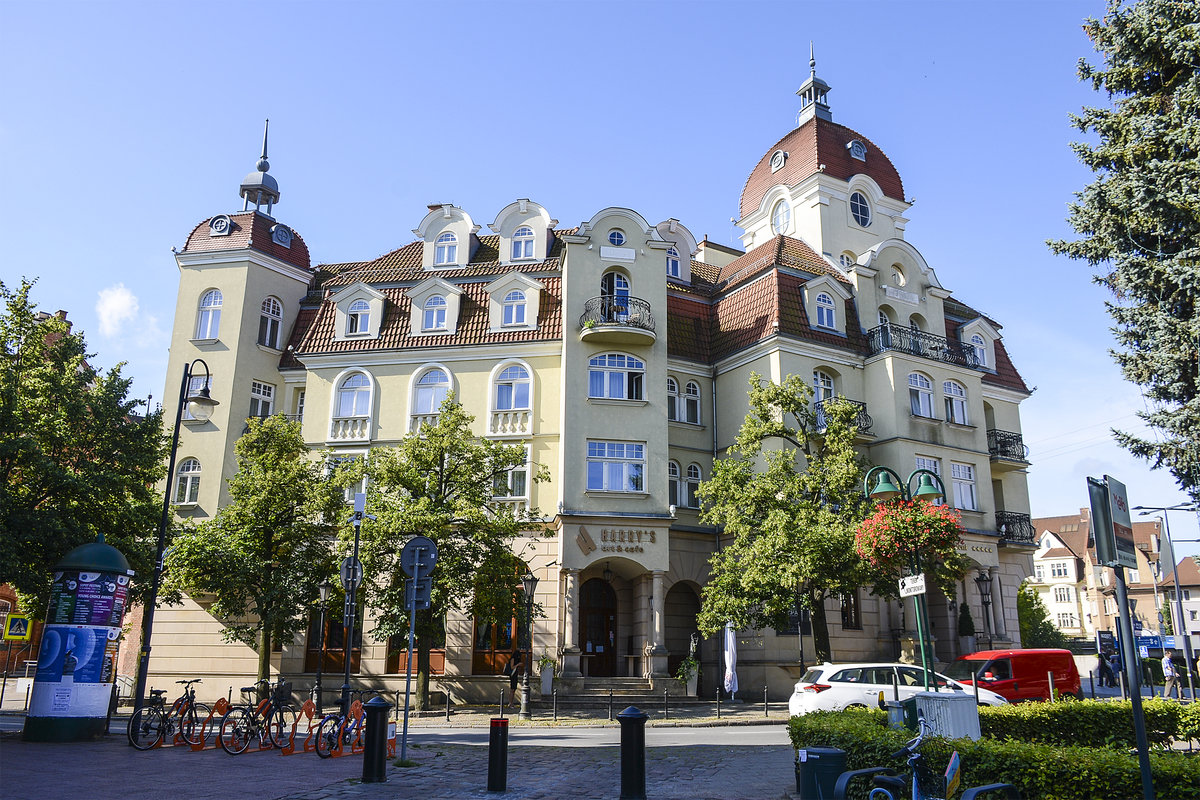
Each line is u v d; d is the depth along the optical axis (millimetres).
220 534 26469
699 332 36094
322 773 13211
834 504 26812
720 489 27453
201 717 17266
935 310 37438
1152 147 16703
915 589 16016
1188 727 15055
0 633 40719
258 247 35344
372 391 32938
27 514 18859
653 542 29828
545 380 32375
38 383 20750
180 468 32969
